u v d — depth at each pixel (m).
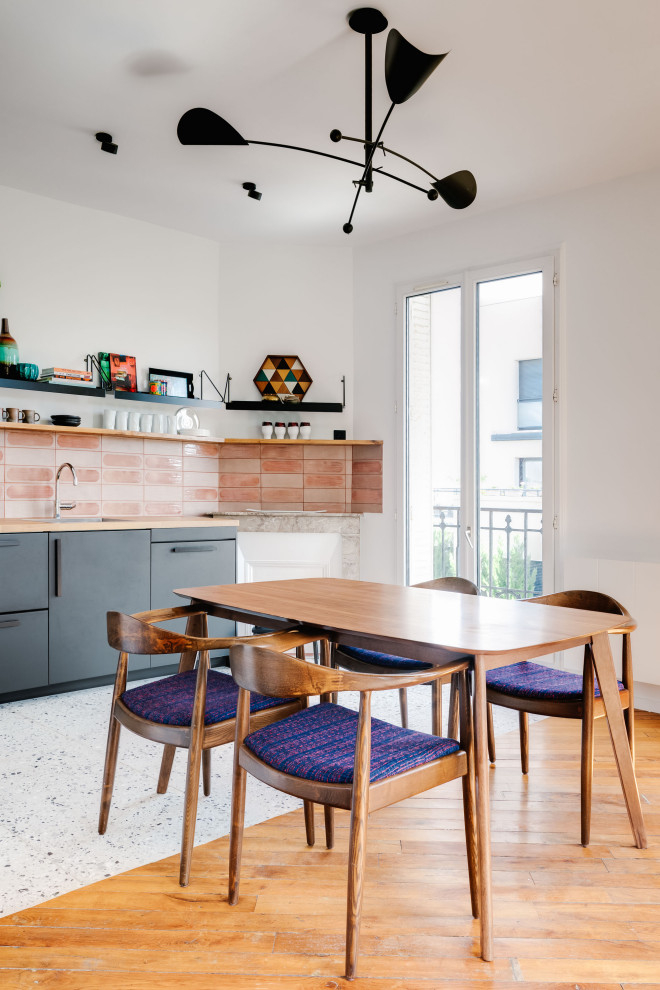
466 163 3.62
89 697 3.66
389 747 1.73
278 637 1.98
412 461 4.65
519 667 2.59
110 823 2.30
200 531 4.16
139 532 3.90
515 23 2.52
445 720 3.38
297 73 2.85
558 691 2.26
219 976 1.57
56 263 4.20
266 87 2.96
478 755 1.68
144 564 3.92
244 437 4.89
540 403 4.07
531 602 2.61
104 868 2.02
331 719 1.95
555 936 1.72
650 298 3.66
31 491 4.08
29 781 2.62
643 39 2.62
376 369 4.80
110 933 1.72
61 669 3.62
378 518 4.78
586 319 3.88
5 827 2.27
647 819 2.35
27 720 3.29
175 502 4.69
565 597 2.69
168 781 2.57
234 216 4.41
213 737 1.97
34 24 2.54
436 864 2.07
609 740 3.13
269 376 4.86
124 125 3.28
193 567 4.13
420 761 1.69
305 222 4.49
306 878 1.98
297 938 1.70
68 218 4.23
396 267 4.71
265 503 4.89
